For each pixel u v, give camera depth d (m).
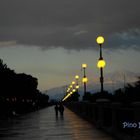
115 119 23.30
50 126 35.81
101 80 31.52
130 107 22.14
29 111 93.31
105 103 28.03
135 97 29.50
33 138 24.62
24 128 34.28
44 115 67.50
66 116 58.00
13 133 29.08
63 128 32.38
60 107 60.59
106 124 27.70
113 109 23.81
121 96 31.55
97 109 33.53
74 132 27.78
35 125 38.28
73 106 82.69
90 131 27.80
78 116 56.59
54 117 56.19
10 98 82.81
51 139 23.55
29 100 129.25
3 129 33.66
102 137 23.16
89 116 41.03
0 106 62.84
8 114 59.88
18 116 64.25
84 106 48.50
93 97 50.84
